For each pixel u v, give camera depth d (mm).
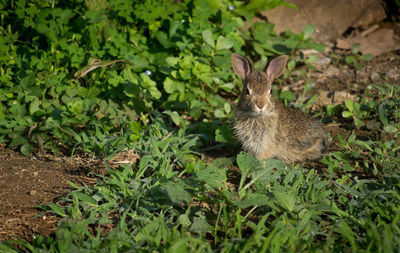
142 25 12289
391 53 15312
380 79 13539
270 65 10438
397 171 8375
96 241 6297
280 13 15578
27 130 10102
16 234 6875
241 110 9930
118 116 10312
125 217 7285
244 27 14758
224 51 11617
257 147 10242
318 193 7805
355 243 6426
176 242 5840
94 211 7234
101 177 8500
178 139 9523
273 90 12852
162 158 8617
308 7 15984
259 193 7551
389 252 5602
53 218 7266
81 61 11109
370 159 9734
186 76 10969
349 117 11883
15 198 7742
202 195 7598
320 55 15234
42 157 9414
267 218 7375
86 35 11430
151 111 11086
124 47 11352
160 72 11992
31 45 11602
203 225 6727
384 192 7672
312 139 10406
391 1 16656
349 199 8086
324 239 6945
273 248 5895
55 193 7973
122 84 11148
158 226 6730
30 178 8438
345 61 14891
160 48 12297
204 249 6102
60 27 11242
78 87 11070
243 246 6254
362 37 16016
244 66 10320
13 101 10312
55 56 10906
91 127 10180
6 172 8625
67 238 6145
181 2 13711
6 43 11211
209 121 11188
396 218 6559
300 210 7133
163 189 7625
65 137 9844
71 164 9000
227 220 7031
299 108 11875
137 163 8922
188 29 11977
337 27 16188
